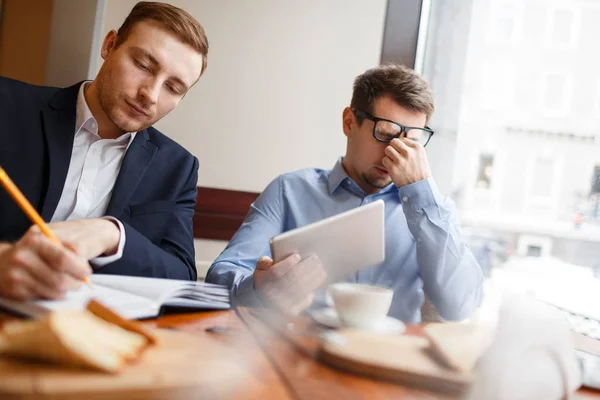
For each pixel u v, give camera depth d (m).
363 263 1.03
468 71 2.28
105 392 0.40
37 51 2.31
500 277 1.92
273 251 0.95
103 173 1.41
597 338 1.17
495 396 0.49
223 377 0.45
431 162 2.31
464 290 1.33
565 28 2.16
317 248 0.97
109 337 0.48
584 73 2.15
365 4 2.29
